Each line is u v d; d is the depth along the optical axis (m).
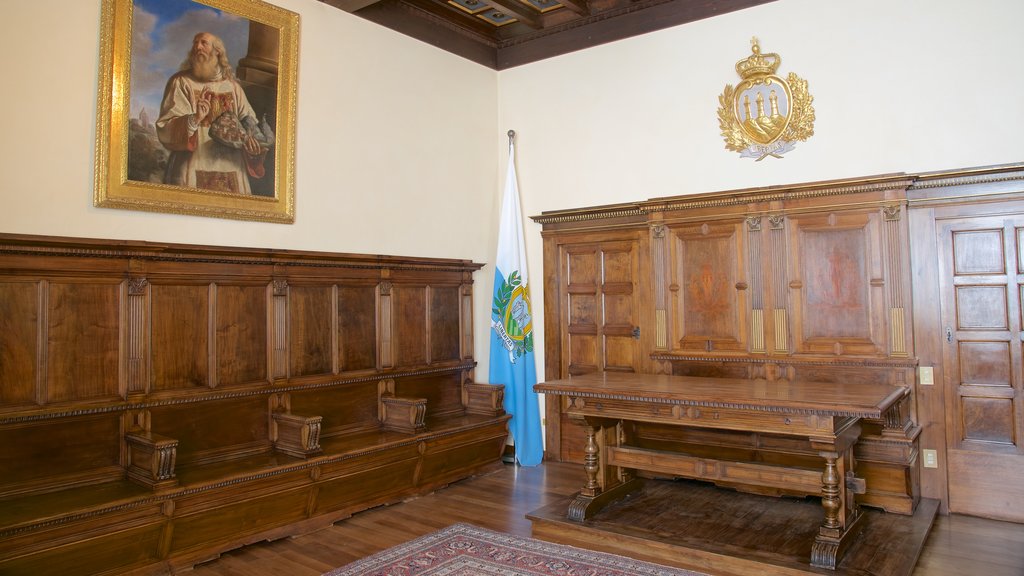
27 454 4.03
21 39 4.11
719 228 6.06
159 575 4.12
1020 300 5.03
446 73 7.07
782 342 5.77
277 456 5.03
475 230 7.33
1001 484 5.06
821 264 5.64
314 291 5.63
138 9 4.59
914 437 5.00
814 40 5.84
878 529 4.63
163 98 4.72
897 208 5.33
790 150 5.95
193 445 4.79
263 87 5.34
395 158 6.46
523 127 7.55
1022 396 5.00
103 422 4.36
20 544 3.52
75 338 4.26
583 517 4.84
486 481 6.33
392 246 6.39
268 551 4.56
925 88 5.39
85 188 4.38
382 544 4.68
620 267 6.80
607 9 6.91
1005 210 5.06
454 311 6.91
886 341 5.37
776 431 4.21
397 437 5.66
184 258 4.73
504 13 7.20
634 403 4.78
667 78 6.61
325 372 5.66
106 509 3.82
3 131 4.03
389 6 6.45
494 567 4.23
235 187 5.15
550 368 7.18
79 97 4.36
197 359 4.85
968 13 5.24
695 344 6.18
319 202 5.76
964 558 4.26
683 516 4.95
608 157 6.96
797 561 4.04
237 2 5.14
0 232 4.01
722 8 6.30
